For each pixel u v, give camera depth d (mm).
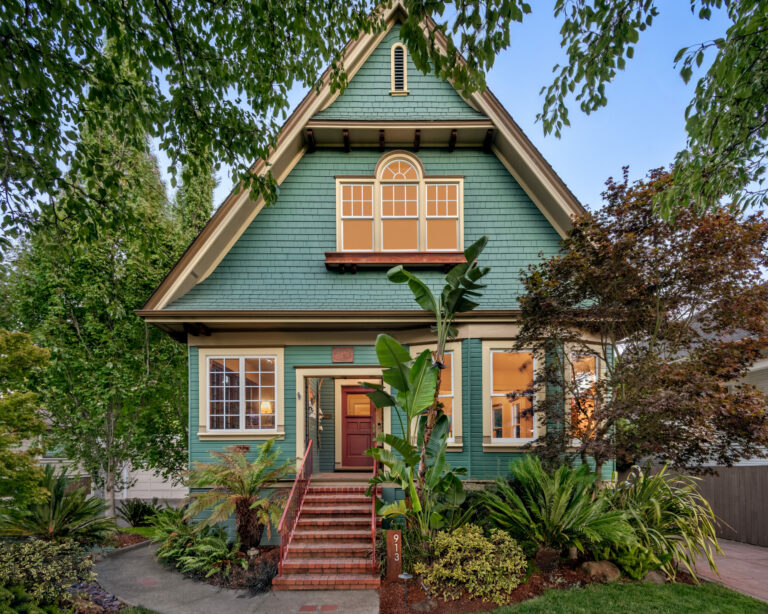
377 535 8125
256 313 9273
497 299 9945
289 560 7492
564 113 5746
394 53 10820
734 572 7582
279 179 10539
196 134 6551
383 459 7375
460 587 6512
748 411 6426
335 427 11773
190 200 13898
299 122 10156
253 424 9953
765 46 4617
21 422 7047
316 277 10242
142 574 7688
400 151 10703
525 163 10109
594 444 7230
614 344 8211
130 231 7105
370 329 10039
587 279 7621
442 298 7684
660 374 6875
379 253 10094
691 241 7168
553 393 9297
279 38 6457
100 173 6125
